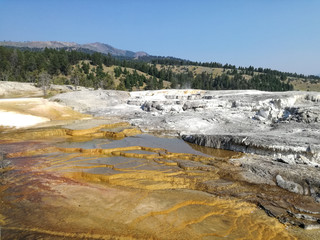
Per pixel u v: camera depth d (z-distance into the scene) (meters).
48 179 13.41
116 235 8.65
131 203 11.07
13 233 8.66
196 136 22.50
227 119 28.27
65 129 25.20
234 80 126.62
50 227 9.02
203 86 116.50
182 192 12.64
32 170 14.65
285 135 20.56
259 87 119.50
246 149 19.33
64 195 11.63
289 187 13.16
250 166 15.95
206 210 10.92
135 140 22.92
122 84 83.69
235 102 33.00
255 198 12.24
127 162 16.61
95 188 12.62
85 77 86.31
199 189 13.20
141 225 9.34
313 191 12.80
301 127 22.55
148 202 11.25
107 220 9.55
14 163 15.71
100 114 36.88
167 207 10.84
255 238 9.11
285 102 29.75
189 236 8.88
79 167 15.34
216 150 20.25
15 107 31.84
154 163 16.73
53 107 34.75
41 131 23.97
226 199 12.07
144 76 110.38
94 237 8.50
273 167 15.53
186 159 17.98
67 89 67.69
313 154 16.41
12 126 26.03
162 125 28.41
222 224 9.90
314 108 24.58
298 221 10.38
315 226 9.91
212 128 26.23
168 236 8.77
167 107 35.94
